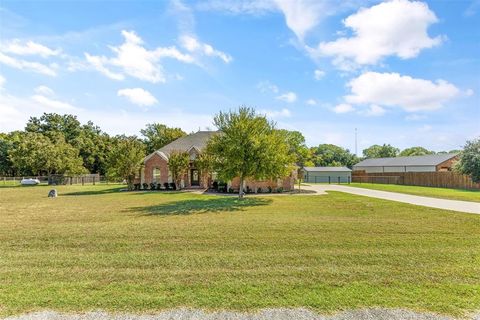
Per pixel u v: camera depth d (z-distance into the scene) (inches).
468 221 438.3
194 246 305.7
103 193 1102.4
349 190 1123.3
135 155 1253.7
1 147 2471.7
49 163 2001.7
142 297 177.8
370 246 303.4
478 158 1131.9
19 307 164.2
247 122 756.6
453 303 168.1
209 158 999.0
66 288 193.3
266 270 229.8
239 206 642.8
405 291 186.1
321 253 278.2
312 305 166.1
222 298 176.1
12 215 539.5
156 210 588.1
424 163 1939.0
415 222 434.3
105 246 308.8
